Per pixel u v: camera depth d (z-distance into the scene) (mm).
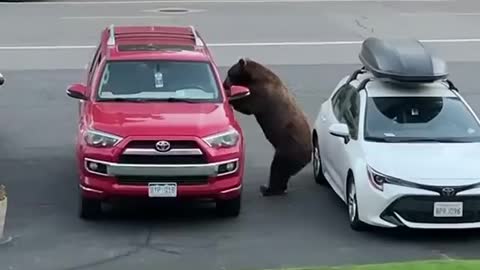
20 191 17094
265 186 17391
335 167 16422
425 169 14430
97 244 14352
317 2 45688
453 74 28219
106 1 46375
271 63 29672
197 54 16938
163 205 16391
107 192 14789
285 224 15445
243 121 22688
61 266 13367
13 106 23938
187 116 15297
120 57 16609
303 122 16891
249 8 43219
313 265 13398
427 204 14195
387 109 15859
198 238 14711
